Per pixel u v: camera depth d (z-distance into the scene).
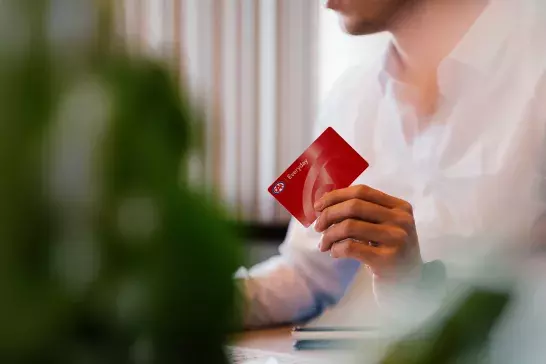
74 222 0.20
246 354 0.41
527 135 1.27
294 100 2.79
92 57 0.22
